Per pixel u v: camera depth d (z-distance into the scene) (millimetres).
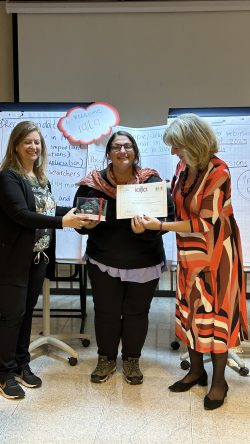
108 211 2434
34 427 2133
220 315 2219
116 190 2398
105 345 2576
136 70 4105
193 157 2088
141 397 2406
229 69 4043
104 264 2445
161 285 4324
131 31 4051
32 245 2311
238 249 2254
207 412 2262
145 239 2410
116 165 2365
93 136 2973
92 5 3996
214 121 2869
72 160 3004
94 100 4168
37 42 4129
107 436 2066
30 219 2217
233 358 2711
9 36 4266
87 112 2973
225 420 2193
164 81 4105
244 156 2859
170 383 2559
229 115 2867
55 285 4348
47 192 2484
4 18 4230
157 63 4082
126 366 2594
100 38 4078
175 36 4027
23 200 2262
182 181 2250
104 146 2980
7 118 3006
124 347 2605
